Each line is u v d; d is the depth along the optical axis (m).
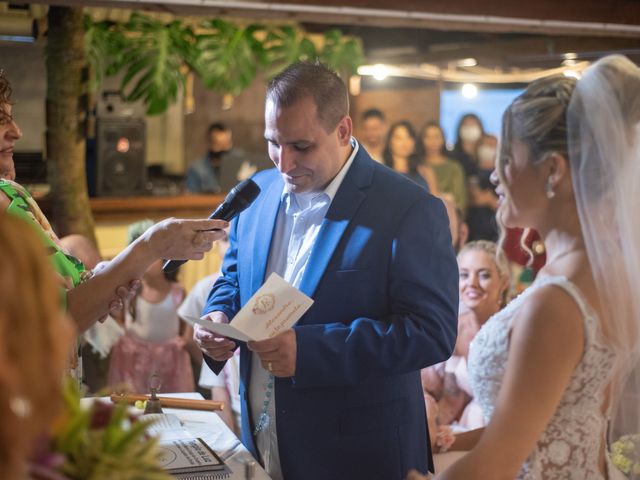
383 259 2.38
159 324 4.13
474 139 7.55
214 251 5.89
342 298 2.39
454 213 4.91
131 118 6.35
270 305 2.20
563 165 1.70
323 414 2.41
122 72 6.29
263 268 2.57
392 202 2.42
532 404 1.62
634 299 1.69
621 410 1.81
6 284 0.90
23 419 0.91
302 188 2.43
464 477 1.64
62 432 1.14
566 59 5.28
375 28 6.76
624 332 1.67
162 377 4.13
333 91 2.39
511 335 1.68
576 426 1.68
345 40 6.36
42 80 6.12
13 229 0.94
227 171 7.06
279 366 2.25
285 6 3.53
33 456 1.05
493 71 6.93
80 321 2.11
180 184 7.31
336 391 2.40
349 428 2.40
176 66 5.59
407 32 6.57
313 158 2.37
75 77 4.30
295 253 2.53
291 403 2.42
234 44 5.84
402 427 2.46
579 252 1.70
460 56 6.13
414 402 2.51
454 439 2.86
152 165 7.37
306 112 2.33
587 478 1.69
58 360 0.95
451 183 7.32
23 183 6.18
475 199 7.43
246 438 2.60
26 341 0.91
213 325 2.17
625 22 4.10
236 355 3.64
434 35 6.45
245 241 2.66
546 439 1.68
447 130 8.12
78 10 4.27
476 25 4.01
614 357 1.67
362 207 2.44
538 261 2.11
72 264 2.37
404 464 2.46
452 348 2.36
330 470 2.42
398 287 2.34
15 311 0.91
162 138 7.38
